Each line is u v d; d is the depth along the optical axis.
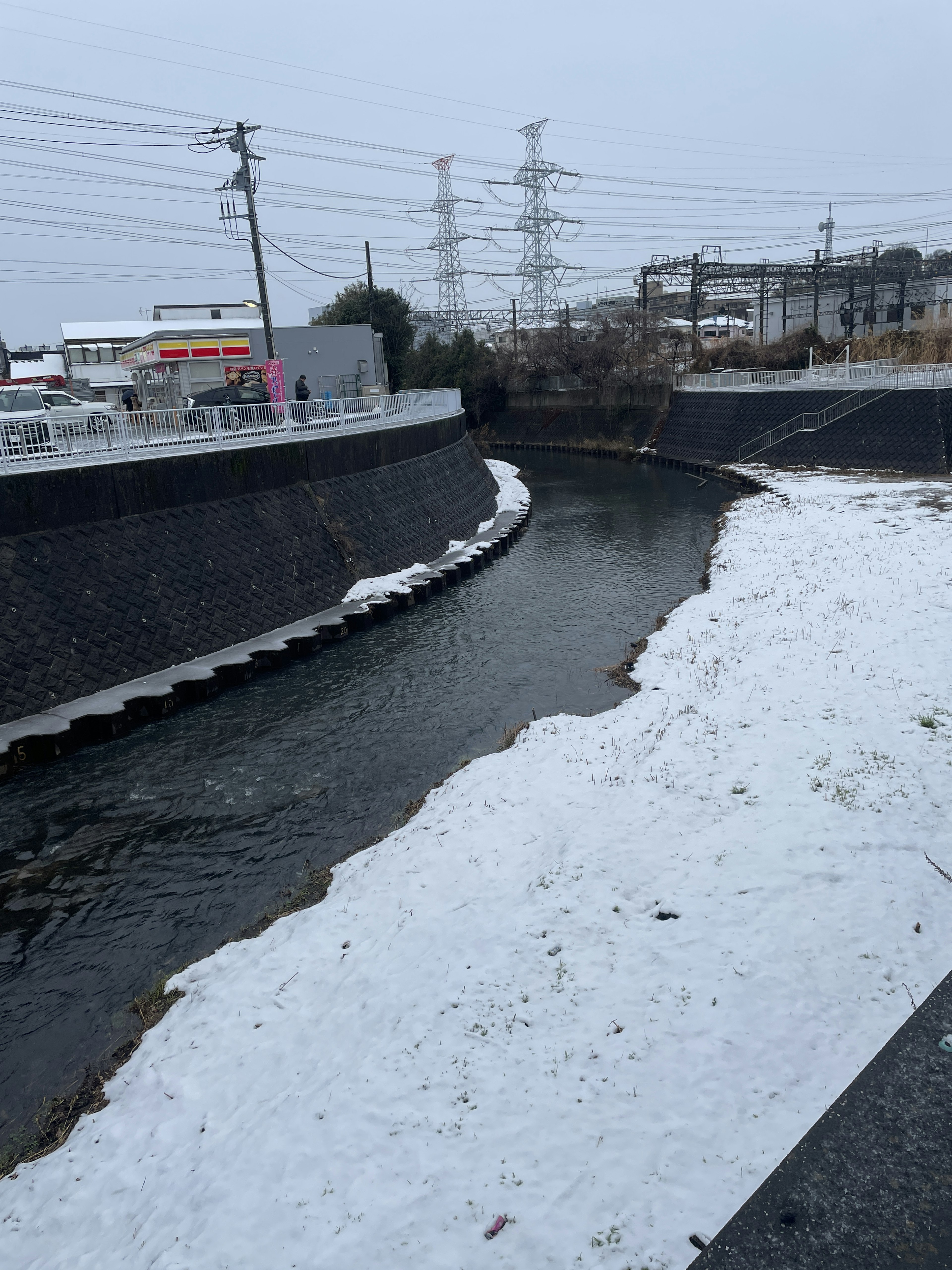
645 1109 6.04
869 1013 6.65
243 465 23.16
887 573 22.33
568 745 14.26
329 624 22.53
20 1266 6.17
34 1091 8.51
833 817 10.02
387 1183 5.83
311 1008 8.56
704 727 13.91
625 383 67.56
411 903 10.05
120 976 10.17
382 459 30.91
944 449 41.84
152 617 19.27
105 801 14.33
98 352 66.19
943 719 12.52
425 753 15.69
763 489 43.09
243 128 29.56
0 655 16.27
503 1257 5.02
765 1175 5.20
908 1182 2.80
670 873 9.51
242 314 72.81
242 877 12.09
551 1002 7.55
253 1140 6.62
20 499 17.27
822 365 55.09
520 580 29.12
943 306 74.69
